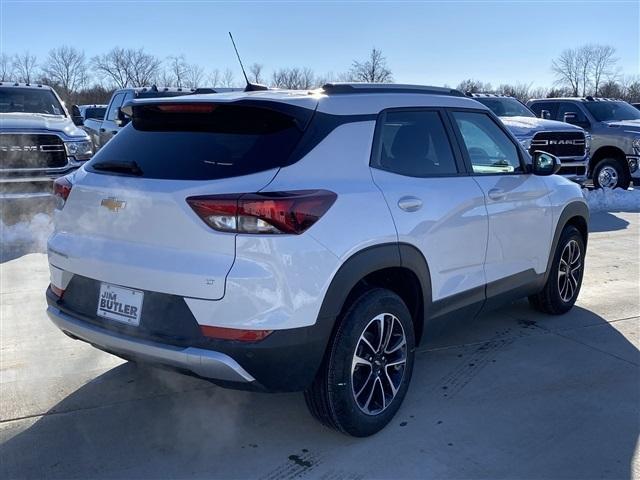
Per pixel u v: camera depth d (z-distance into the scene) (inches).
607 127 517.3
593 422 141.5
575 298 217.6
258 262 110.9
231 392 154.1
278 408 146.4
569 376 165.5
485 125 175.3
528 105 581.3
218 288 110.5
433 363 172.9
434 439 133.5
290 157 119.1
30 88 403.5
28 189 319.6
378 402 135.3
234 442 131.7
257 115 125.0
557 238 198.1
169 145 128.1
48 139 324.5
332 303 118.9
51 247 136.7
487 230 162.2
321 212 117.1
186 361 112.8
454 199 149.9
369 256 124.9
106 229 124.7
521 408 147.5
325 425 132.4
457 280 153.9
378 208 128.3
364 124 134.7
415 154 146.9
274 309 111.8
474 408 147.3
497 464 124.8
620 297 235.9
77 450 127.6
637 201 471.2
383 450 129.3
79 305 129.6
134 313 119.0
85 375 161.0
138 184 121.1
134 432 134.8
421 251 138.6
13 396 148.6
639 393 156.2
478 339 191.0
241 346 111.3
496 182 167.9
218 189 113.0
